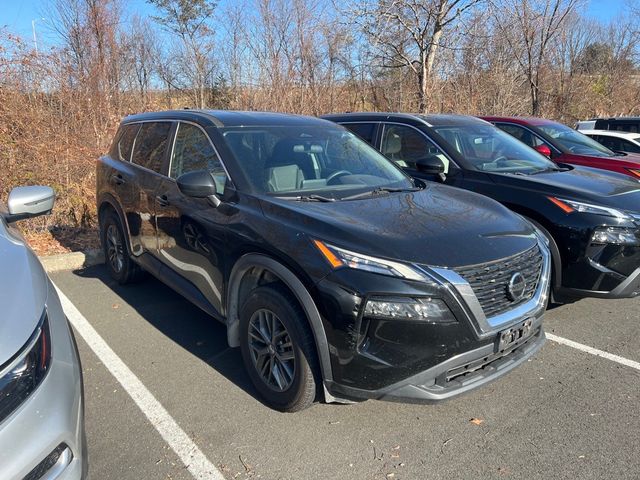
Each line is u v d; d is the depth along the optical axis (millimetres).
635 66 22250
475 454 2799
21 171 6688
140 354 3869
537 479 2617
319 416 3113
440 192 3836
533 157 5738
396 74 16219
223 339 4129
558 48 18406
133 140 4977
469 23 14594
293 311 2869
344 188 3660
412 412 3176
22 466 1713
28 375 1795
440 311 2564
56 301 2260
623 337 4262
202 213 3584
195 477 2607
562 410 3211
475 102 15023
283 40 14961
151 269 4406
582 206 4293
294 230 2938
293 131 4152
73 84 8328
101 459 2727
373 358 2582
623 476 2639
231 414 3121
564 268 4340
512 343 2840
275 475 2629
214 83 19375
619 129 12828
